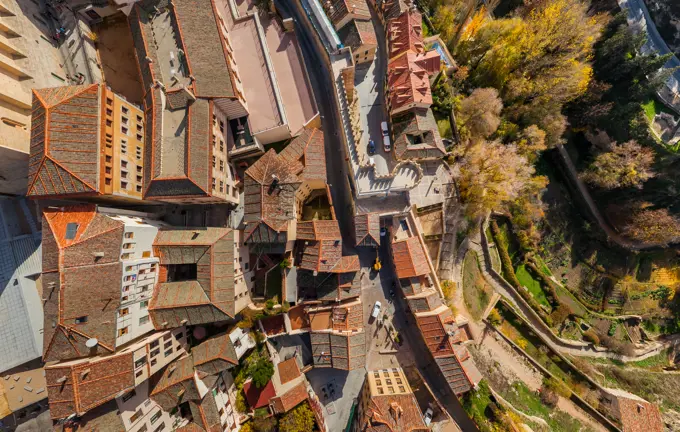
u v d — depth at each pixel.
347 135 50.69
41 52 40.88
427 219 55.50
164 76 40.12
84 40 43.34
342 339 48.62
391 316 56.50
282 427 47.22
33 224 41.69
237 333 45.22
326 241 47.03
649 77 60.22
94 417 34.50
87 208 35.09
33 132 33.28
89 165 33.06
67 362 33.16
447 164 54.72
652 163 60.97
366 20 50.44
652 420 57.84
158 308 39.44
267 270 50.88
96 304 33.56
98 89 34.28
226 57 41.28
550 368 60.97
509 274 61.75
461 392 50.91
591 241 72.62
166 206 46.28
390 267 56.50
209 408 41.53
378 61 55.28
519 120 59.16
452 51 58.03
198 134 38.25
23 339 39.88
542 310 63.19
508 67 54.38
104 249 34.03
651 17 65.00
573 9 51.94
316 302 50.00
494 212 61.38
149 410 39.31
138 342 37.34
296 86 49.78
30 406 41.25
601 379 63.19
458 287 58.56
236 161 49.22
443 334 49.72
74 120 33.12
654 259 75.06
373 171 49.88
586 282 70.88
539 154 61.97
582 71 54.53
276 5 55.62
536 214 61.44
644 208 66.19
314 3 49.03
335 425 54.50
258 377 46.25
